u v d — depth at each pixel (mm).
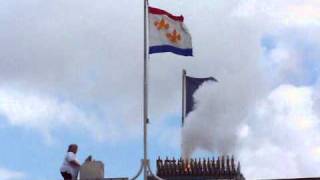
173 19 42750
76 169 42281
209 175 43156
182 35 42812
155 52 42531
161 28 42656
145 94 41375
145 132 40938
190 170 43281
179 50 42750
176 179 43125
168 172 43250
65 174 42219
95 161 42438
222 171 43219
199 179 43156
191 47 42938
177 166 43375
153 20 42656
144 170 40844
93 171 42219
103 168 42625
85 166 42312
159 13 42688
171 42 42688
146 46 42281
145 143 40906
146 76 41750
